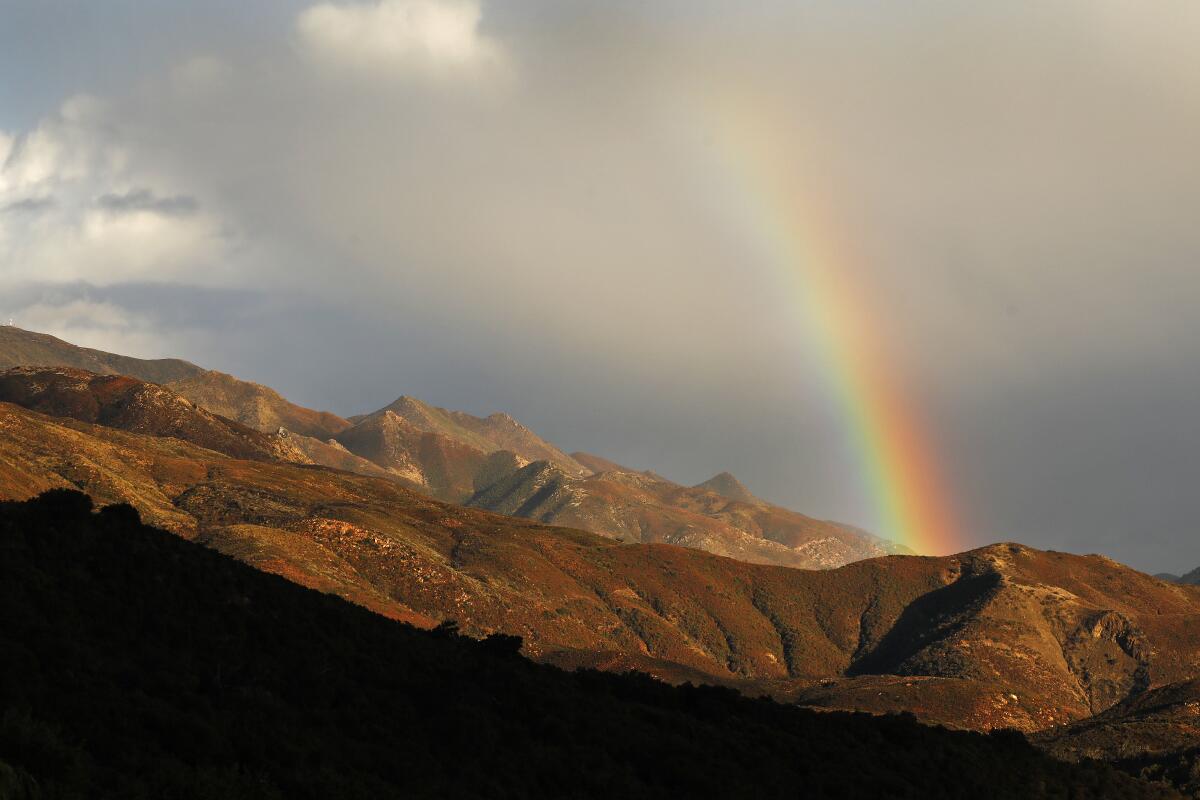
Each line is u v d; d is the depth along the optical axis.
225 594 58.75
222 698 46.72
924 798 62.03
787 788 56.97
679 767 54.59
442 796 44.69
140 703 42.56
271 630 56.56
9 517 56.78
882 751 67.88
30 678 41.56
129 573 55.78
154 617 52.53
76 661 44.56
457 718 52.78
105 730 39.41
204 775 37.41
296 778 40.84
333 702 51.56
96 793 34.44
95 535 57.91
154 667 47.66
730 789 53.81
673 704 68.12
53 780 33.59
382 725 50.81
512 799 47.19
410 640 64.31
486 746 50.72
